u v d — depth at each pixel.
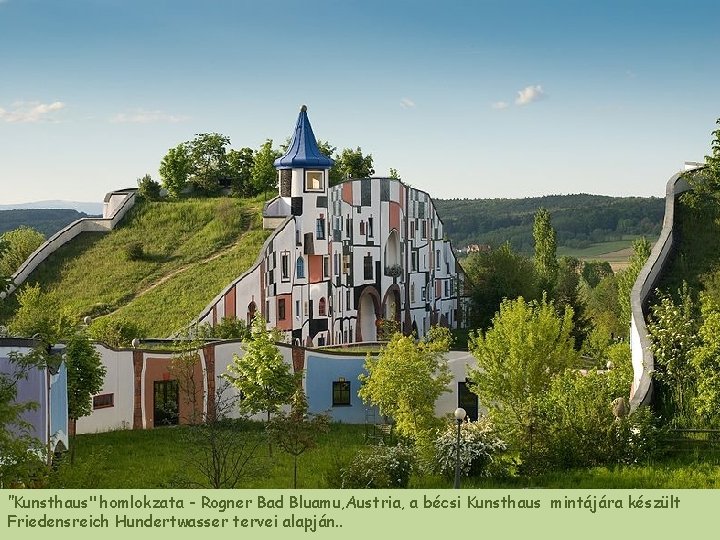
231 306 82.31
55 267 92.19
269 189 125.75
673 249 60.66
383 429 60.47
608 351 72.81
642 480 38.16
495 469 42.06
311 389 64.44
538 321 55.81
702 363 45.50
